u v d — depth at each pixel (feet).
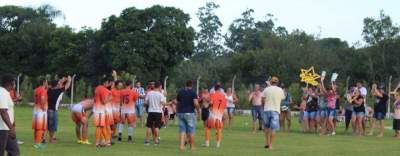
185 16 331.36
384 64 320.09
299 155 80.48
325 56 327.47
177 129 128.16
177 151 82.94
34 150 80.07
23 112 192.34
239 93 232.53
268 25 520.83
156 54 315.99
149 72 317.63
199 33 533.14
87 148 84.48
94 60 333.01
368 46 328.70
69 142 92.84
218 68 350.23
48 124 90.99
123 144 91.91
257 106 126.11
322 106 121.90
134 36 313.32
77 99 252.62
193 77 325.62
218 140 90.48
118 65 311.88
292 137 112.47
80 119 90.94
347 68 329.52
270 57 325.01
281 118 132.87
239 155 79.10
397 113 116.47
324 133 121.90
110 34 326.85
